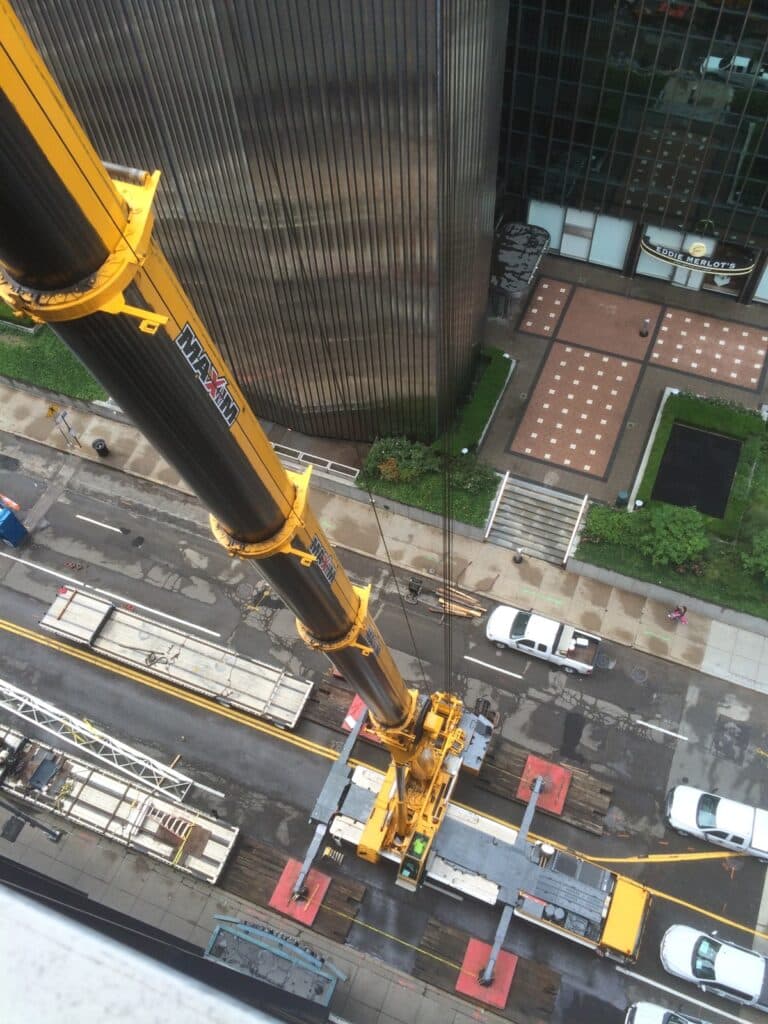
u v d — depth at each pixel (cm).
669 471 5159
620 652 4781
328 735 4584
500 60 4231
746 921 4041
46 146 1038
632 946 3822
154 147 3972
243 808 4403
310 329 4706
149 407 1514
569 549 5006
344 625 2522
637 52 4769
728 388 5628
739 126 4881
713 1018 3834
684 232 5653
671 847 4228
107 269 1227
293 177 3891
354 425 5388
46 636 4941
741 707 4597
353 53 3334
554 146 5491
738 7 4350
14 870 1802
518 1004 3869
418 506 5184
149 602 5059
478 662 4772
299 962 3728
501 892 3959
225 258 4428
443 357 4800
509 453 5416
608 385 5669
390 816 4009
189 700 4709
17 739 4484
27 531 5338
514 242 5781
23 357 5900
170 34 3462
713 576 4806
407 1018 3850
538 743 4512
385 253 4147
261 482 1834
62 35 3622
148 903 4141
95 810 4294
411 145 3631
